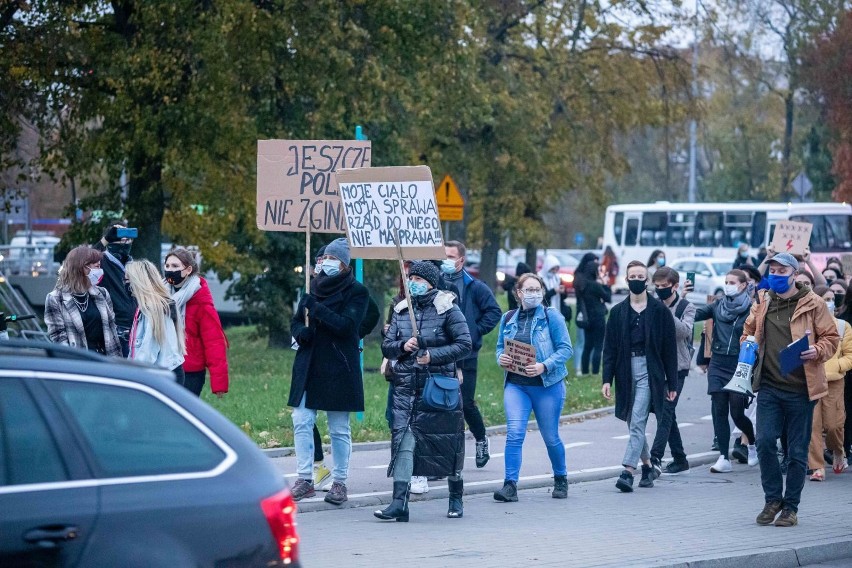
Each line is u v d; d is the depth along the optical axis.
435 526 10.19
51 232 72.88
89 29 23.67
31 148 26.12
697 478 13.24
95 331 9.98
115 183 25.36
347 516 10.58
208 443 5.41
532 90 36.28
